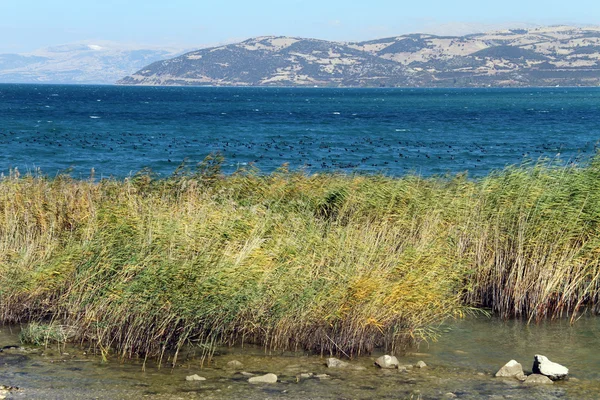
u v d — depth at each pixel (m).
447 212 15.56
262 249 12.52
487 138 62.69
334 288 11.26
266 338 11.24
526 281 13.66
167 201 16.22
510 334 12.38
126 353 10.69
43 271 12.23
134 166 39.03
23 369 9.80
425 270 12.16
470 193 16.22
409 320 11.50
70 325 11.54
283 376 9.87
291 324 11.22
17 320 12.16
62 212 15.45
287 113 114.81
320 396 9.05
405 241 13.95
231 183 19.19
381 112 120.94
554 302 13.94
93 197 17.00
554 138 62.62
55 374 9.64
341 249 12.41
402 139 61.00
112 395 8.88
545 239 13.98
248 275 11.55
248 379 9.65
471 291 14.07
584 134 67.56
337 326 11.22
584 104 161.38
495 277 14.12
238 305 11.12
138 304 10.80
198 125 79.38
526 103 170.75
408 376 9.98
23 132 62.41
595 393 9.41
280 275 11.58
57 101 162.38
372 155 46.22
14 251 13.19
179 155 45.00
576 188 15.51
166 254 11.68
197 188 17.91
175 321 10.88
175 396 8.91
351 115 108.81
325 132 69.62
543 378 9.89
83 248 12.42
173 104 155.50
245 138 60.72
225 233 12.84
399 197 16.39
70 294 11.84
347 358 10.87
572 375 10.27
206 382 9.50
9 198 16.28
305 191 18.41
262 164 40.00
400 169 38.47
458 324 12.92
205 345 10.86
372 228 14.45
